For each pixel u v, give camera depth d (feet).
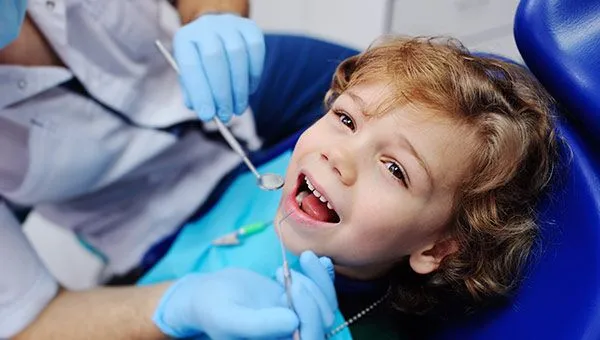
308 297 2.02
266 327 1.94
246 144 3.27
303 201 2.19
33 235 4.11
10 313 2.36
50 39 2.56
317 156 2.09
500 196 2.11
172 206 3.17
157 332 2.37
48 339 2.41
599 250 1.83
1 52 2.45
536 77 2.10
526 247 2.10
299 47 3.50
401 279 2.39
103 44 2.74
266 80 3.38
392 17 4.17
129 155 2.93
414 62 2.13
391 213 2.01
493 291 2.14
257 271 2.48
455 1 3.68
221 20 2.80
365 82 2.14
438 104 2.00
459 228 2.13
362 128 2.04
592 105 1.89
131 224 3.24
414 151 1.95
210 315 2.05
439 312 2.35
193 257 2.75
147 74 2.96
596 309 1.77
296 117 3.36
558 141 2.07
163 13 3.11
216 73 2.61
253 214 2.80
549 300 1.96
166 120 2.97
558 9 1.95
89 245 3.52
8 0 2.14
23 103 2.51
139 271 3.22
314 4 4.69
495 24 3.39
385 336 2.42
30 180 2.68
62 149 2.67
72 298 2.57
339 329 2.28
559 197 2.05
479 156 2.01
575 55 1.92
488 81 2.09
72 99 2.66
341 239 2.10
